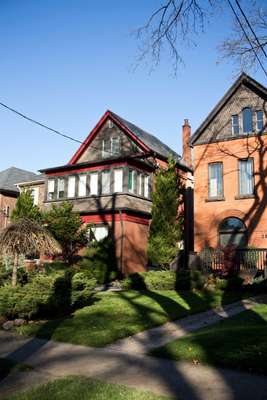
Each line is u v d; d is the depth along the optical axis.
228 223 23.69
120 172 25.23
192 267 21.00
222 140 24.58
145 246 25.66
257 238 22.38
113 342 9.10
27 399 5.41
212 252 21.02
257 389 5.76
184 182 31.30
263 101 23.70
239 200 23.38
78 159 31.34
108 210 24.42
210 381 6.17
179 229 23.12
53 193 28.06
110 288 19.27
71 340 9.17
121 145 29.48
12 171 38.19
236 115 24.53
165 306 13.13
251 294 16.11
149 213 25.84
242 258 19.89
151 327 10.55
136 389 5.76
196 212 24.66
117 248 23.72
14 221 12.96
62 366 7.25
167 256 22.41
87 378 6.33
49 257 25.12
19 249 12.36
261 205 22.58
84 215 25.64
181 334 9.77
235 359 7.05
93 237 24.55
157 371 6.78
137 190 25.95
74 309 12.75
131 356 7.86
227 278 18.88
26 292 11.29
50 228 21.89
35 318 11.59
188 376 6.45
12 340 9.40
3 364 7.34
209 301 14.32
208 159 24.91
